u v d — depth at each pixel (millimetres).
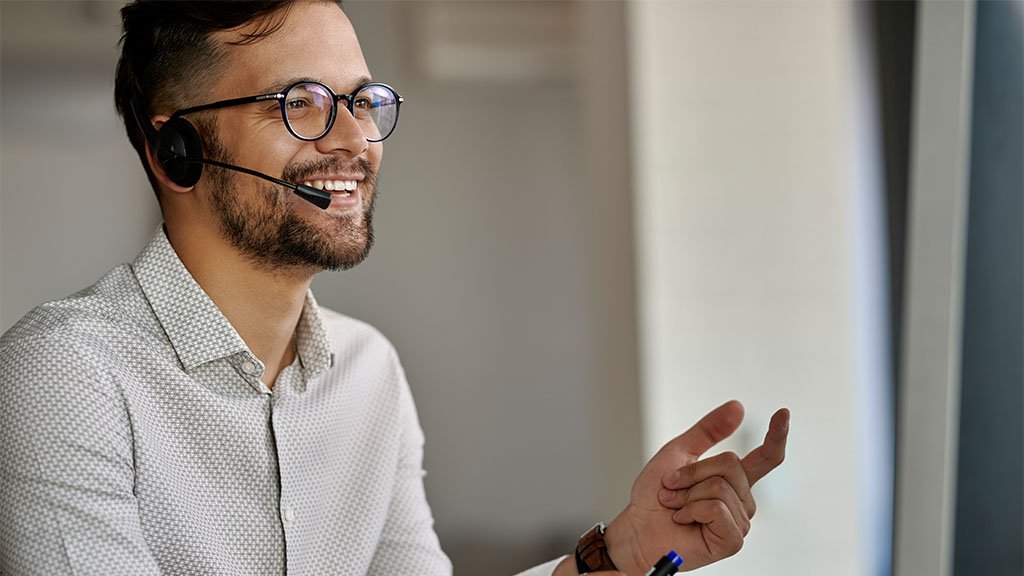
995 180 1543
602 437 3184
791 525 3006
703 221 2994
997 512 1600
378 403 1470
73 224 4312
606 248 3094
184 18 1274
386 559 1469
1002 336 1567
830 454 3002
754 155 2998
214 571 1221
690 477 1239
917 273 1661
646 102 2969
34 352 1141
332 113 1256
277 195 1247
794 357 3004
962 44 1568
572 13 4586
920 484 1689
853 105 2938
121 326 1229
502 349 5227
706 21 2982
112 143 4316
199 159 1262
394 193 5109
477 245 5188
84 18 4102
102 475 1123
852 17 2918
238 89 1264
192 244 1298
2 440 1115
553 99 5219
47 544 1087
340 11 1322
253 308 1297
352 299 5094
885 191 2865
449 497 5160
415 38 4703
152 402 1219
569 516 5254
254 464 1271
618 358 3080
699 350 2994
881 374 2916
